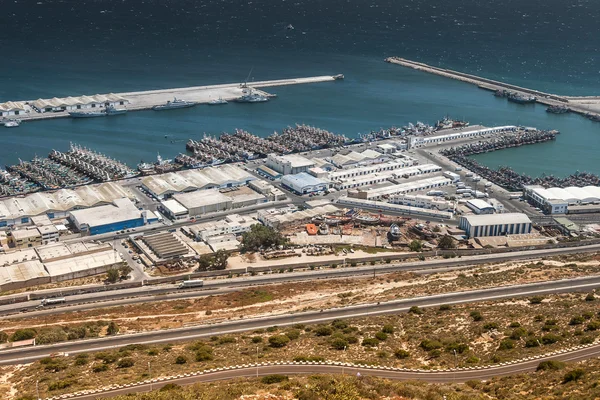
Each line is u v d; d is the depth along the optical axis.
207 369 160.12
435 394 138.00
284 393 140.62
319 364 161.50
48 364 174.75
